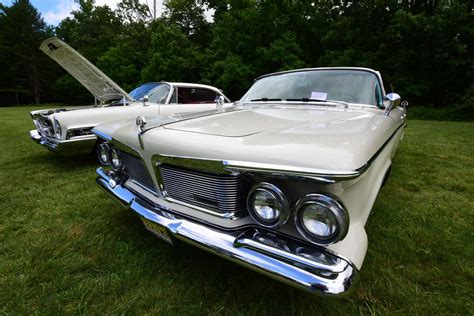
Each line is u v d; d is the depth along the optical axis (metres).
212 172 1.23
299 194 1.08
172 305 1.40
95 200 2.71
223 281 1.55
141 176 1.70
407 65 13.45
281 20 16.02
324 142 1.13
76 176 3.49
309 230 1.01
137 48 24.09
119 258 1.79
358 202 1.14
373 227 2.09
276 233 1.13
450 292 1.44
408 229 2.05
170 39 19.80
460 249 1.79
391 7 14.05
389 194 2.73
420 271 1.59
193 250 1.85
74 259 1.78
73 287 1.54
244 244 1.12
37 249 1.89
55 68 36.06
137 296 1.47
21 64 34.59
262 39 16.19
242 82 15.24
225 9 23.17
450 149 4.86
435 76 13.45
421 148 4.96
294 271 1.00
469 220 2.19
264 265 1.05
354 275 0.98
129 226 2.19
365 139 1.22
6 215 2.41
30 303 1.44
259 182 1.14
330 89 2.40
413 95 13.58
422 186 2.96
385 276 1.55
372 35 14.81
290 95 2.55
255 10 15.94
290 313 1.33
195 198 1.36
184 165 1.31
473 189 2.85
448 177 3.24
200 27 24.97
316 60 17.38
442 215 2.28
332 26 15.77
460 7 11.66
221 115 1.93
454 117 11.30
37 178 3.40
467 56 12.50
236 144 1.20
